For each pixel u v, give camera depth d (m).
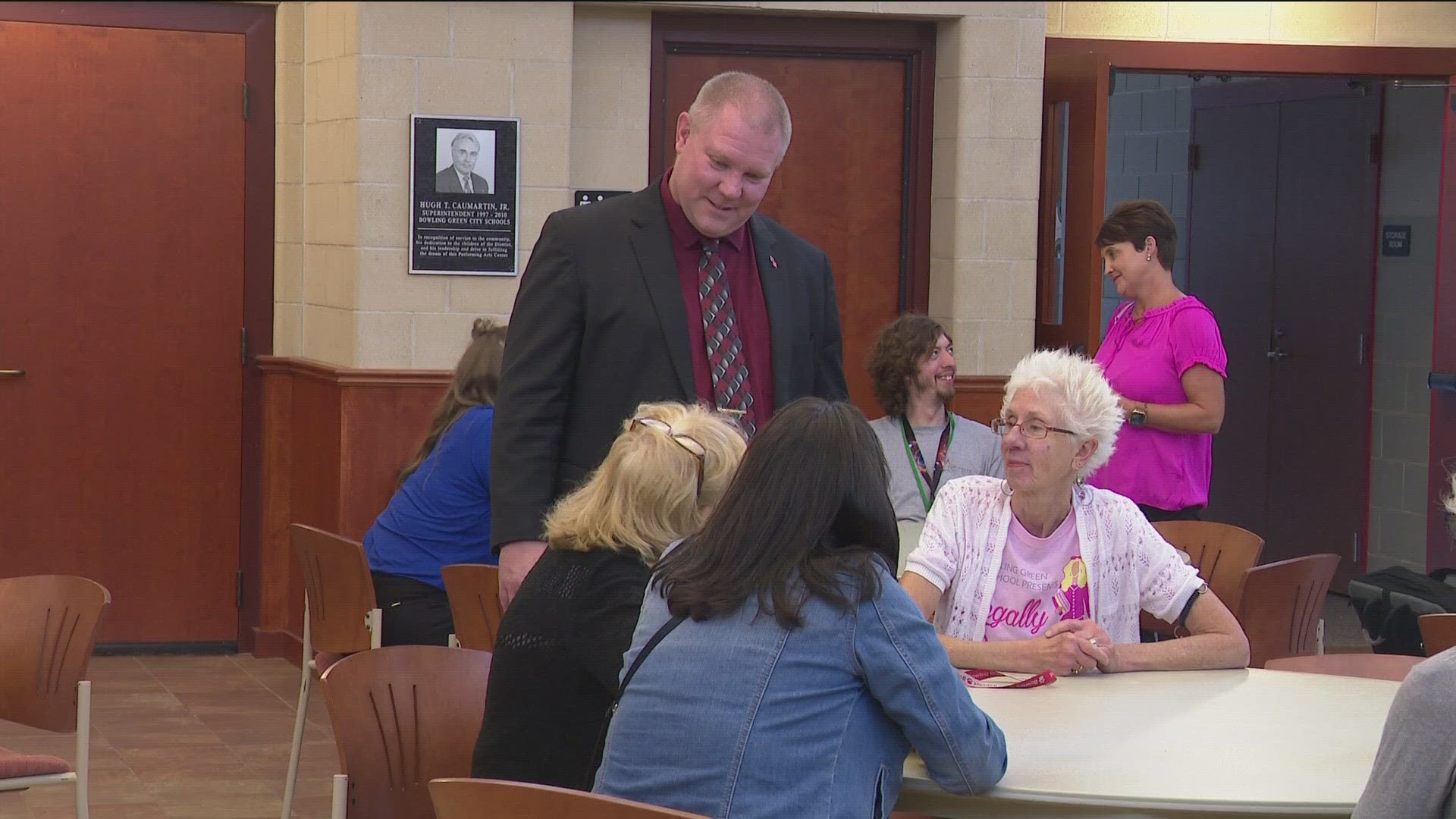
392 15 6.02
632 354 3.16
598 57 6.42
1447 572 6.59
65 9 6.34
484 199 6.15
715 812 2.19
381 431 6.11
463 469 4.51
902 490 4.82
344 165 6.16
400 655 2.92
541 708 2.53
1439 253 6.92
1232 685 2.98
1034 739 2.56
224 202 6.55
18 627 3.48
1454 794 2.02
